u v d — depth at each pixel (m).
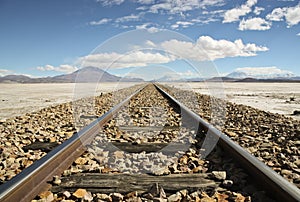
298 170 3.22
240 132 5.49
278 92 22.00
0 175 3.09
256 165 2.78
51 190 2.63
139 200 2.38
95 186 2.68
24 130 5.80
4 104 12.20
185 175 2.94
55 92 23.70
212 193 2.58
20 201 2.25
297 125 6.14
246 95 18.08
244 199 2.43
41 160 2.85
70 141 3.56
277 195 2.33
